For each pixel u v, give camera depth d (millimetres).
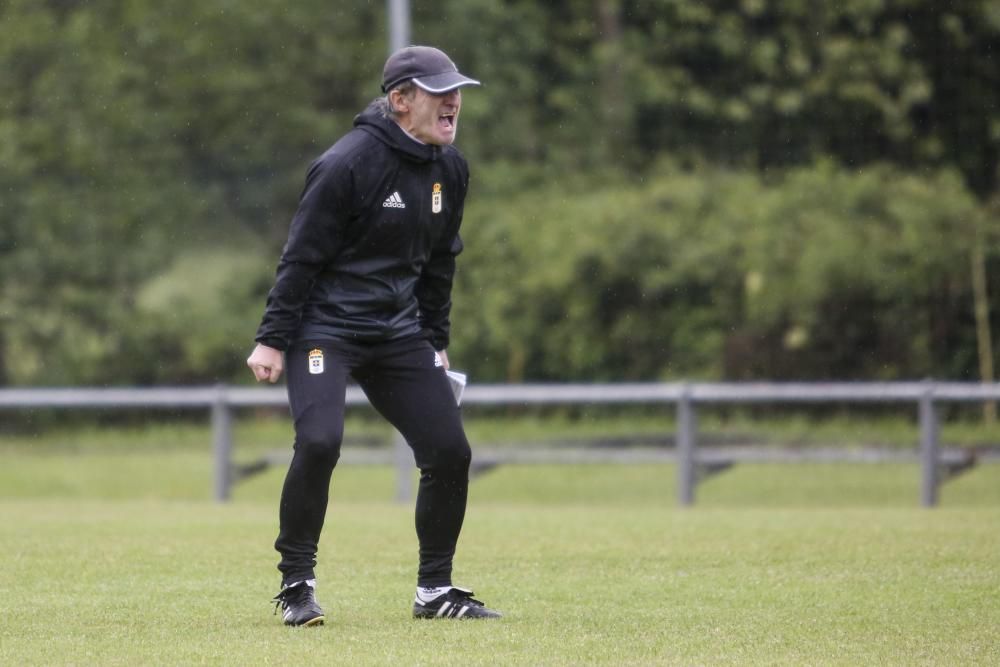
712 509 37344
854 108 70062
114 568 22859
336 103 80062
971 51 68375
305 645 16422
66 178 77750
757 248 60188
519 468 54781
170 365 74875
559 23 79875
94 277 76438
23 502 41688
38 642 16656
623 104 76562
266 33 78562
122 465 57062
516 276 65375
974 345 57125
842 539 26312
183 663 15352
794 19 72000
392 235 17688
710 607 19203
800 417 57188
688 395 41281
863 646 16453
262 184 79312
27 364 74625
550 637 17000
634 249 62406
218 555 24453
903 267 57656
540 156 76938
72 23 77875
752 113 72062
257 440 62594
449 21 78000
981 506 40219
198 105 78812
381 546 25859
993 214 60344
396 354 18172
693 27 74938
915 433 53750
